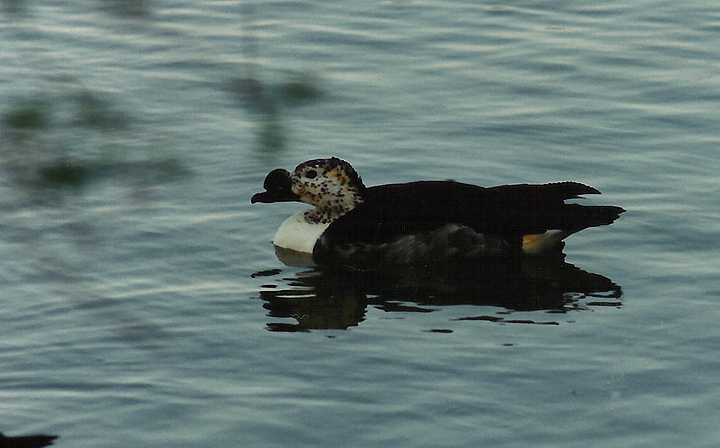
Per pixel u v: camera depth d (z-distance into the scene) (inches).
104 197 655.1
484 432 411.2
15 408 431.8
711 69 860.6
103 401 438.0
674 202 653.3
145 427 418.0
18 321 511.8
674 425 414.9
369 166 706.8
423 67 876.0
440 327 509.4
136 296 541.3
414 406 431.2
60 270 567.2
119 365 469.7
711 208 642.8
